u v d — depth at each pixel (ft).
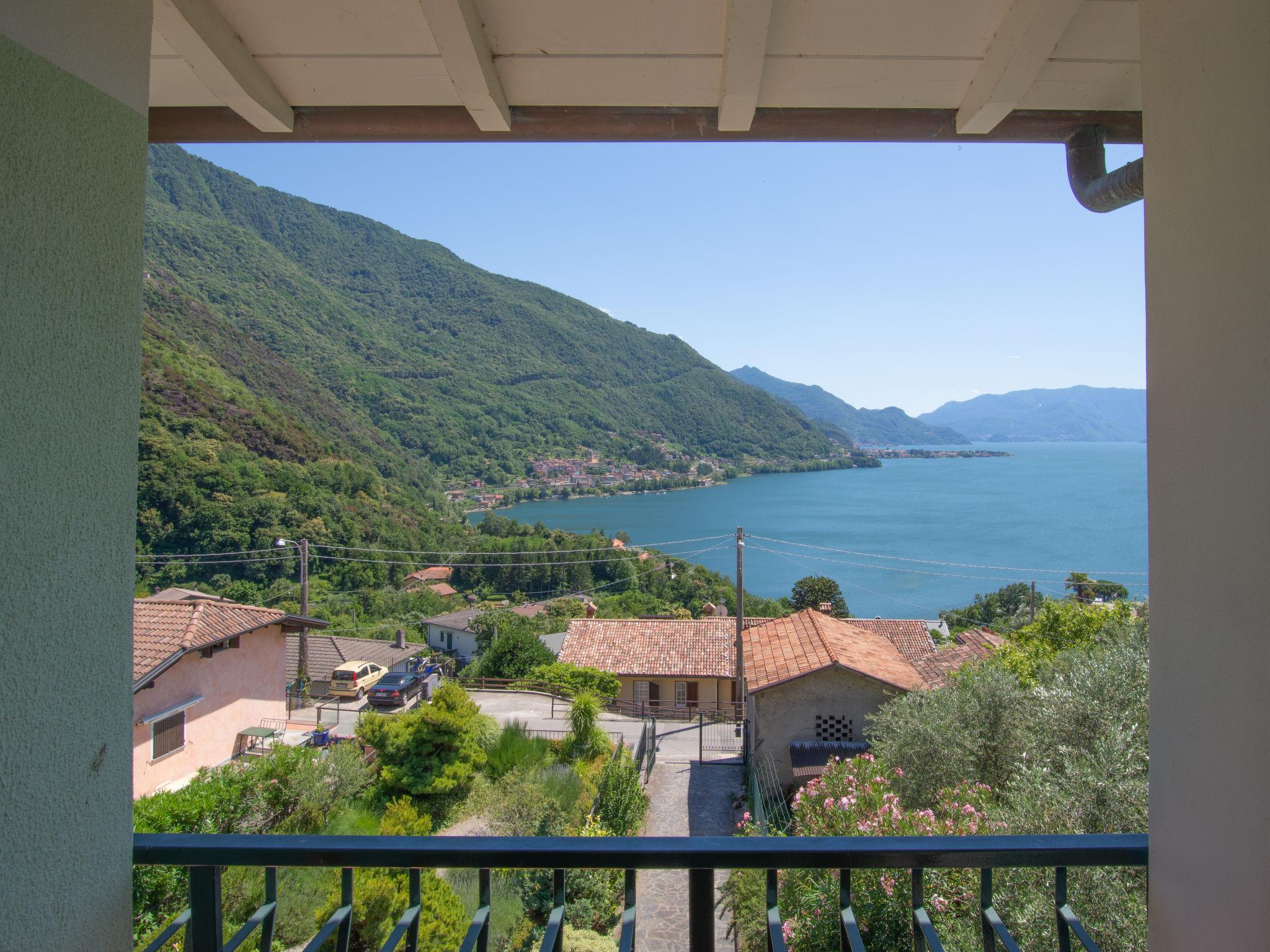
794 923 16.30
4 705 3.39
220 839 4.46
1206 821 4.03
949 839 4.43
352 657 89.20
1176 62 4.35
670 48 6.06
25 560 3.53
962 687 24.21
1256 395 3.64
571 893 24.31
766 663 49.01
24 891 3.48
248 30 5.89
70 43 3.86
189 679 40.47
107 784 4.07
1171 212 4.40
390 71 6.37
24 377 3.54
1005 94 6.38
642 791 40.88
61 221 3.79
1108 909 11.12
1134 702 17.38
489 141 7.15
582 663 77.20
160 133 7.00
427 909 18.78
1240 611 3.75
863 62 6.29
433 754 39.99
